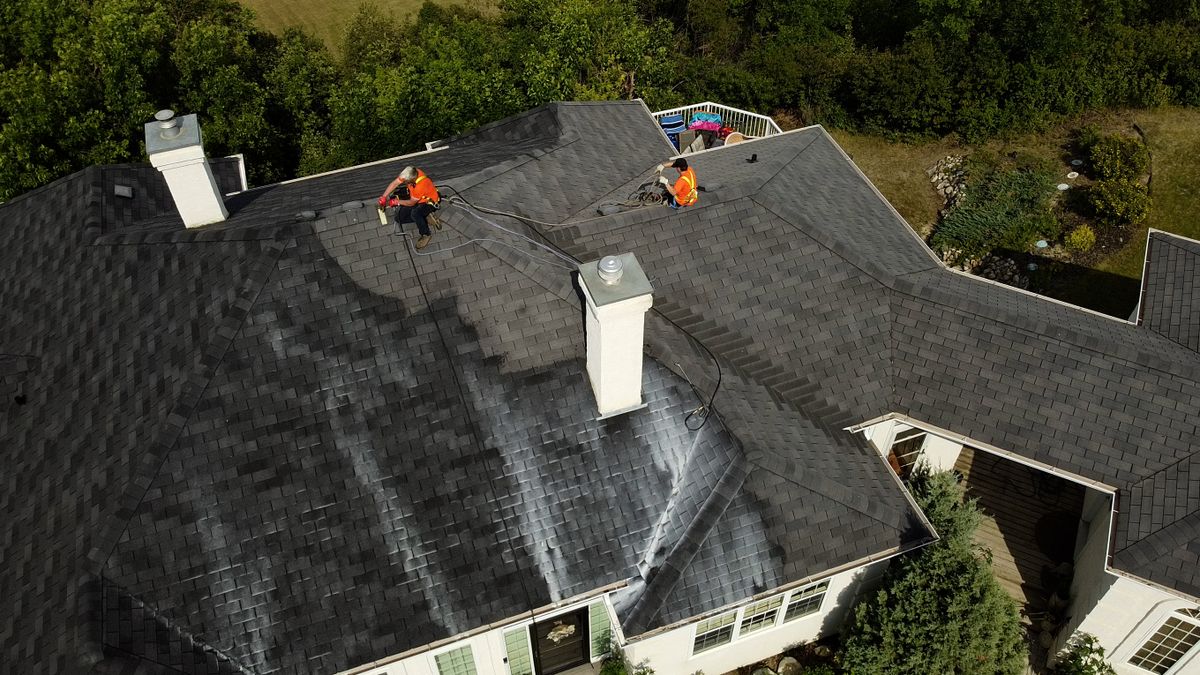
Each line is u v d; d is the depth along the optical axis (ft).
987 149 122.31
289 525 45.65
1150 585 48.96
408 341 50.29
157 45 121.39
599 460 49.62
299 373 48.60
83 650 39.24
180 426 46.06
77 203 63.72
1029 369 56.75
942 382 57.11
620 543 48.19
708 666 58.39
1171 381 55.57
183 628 42.75
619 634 46.19
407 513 47.01
